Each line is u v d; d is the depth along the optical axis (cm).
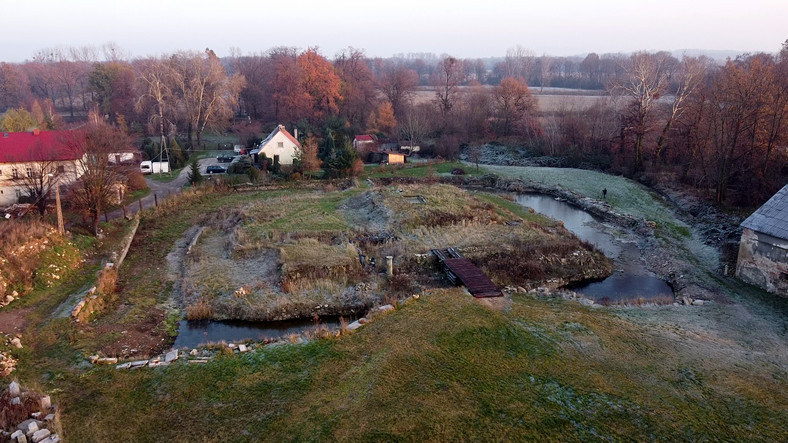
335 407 1396
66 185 3678
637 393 1508
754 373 1661
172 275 2620
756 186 3716
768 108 3803
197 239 3170
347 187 4866
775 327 2028
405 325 1870
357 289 2380
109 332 1969
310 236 3050
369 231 3130
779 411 1443
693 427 1356
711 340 1903
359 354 1673
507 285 2489
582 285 2641
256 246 2856
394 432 1288
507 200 4459
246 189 4706
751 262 2480
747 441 1313
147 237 3253
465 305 2064
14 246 2303
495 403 1427
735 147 3950
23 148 3797
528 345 1755
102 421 1355
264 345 1791
